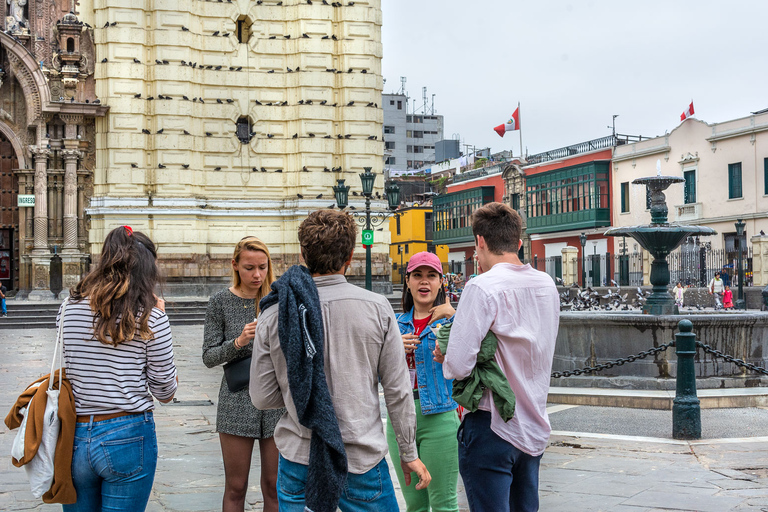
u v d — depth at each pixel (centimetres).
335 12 3438
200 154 3306
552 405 1106
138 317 402
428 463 495
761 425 939
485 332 407
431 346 500
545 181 5731
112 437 394
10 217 3391
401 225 7231
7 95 3256
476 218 445
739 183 4466
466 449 421
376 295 392
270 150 3388
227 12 3341
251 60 3369
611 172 5247
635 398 1067
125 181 3186
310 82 3388
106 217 3173
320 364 363
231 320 541
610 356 1207
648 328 1171
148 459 408
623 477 706
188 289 3225
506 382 409
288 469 383
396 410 387
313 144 3381
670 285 3844
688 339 869
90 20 3278
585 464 757
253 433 528
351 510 380
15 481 719
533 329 416
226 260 3334
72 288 412
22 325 2645
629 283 4094
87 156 3253
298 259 3378
